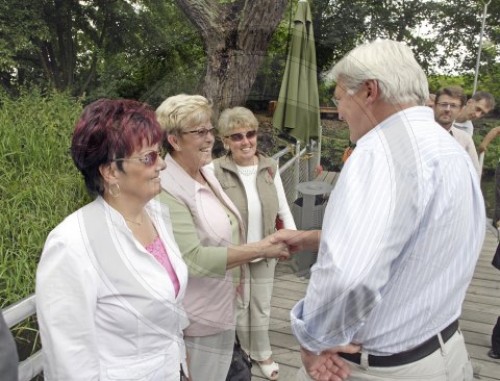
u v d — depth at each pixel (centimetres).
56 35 1099
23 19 1015
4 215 244
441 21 1296
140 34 1045
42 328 102
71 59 1114
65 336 101
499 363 233
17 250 236
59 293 100
